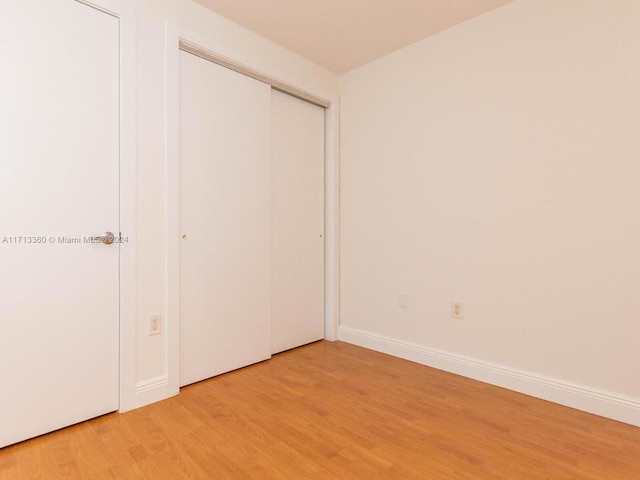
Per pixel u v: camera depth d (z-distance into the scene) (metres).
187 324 2.06
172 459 1.41
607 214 1.75
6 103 1.44
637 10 1.67
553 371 1.92
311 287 2.92
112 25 1.72
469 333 2.25
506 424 1.69
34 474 1.31
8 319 1.46
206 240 2.14
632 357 1.70
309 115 2.87
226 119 2.23
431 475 1.33
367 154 2.79
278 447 1.49
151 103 1.85
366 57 2.68
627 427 1.67
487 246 2.16
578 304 1.84
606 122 1.75
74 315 1.62
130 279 1.78
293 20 2.20
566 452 1.47
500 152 2.09
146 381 1.85
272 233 2.61
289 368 2.37
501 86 2.08
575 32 1.83
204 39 2.05
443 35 2.33
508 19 2.05
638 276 1.68
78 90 1.62
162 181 1.90
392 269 2.64
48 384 1.56
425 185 2.44
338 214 3.00
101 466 1.36
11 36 1.45
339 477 1.31
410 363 2.48
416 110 2.48
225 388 2.05
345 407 1.84
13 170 1.46
